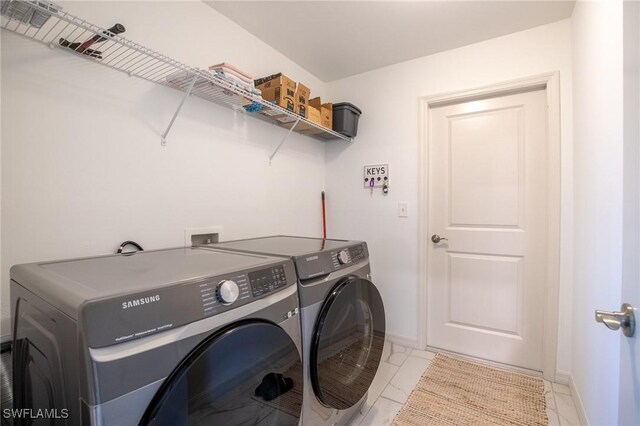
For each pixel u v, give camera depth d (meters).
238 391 0.85
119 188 1.38
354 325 1.42
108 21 1.32
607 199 1.28
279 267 1.07
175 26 1.59
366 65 2.54
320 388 1.20
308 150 2.63
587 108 1.56
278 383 0.99
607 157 1.28
